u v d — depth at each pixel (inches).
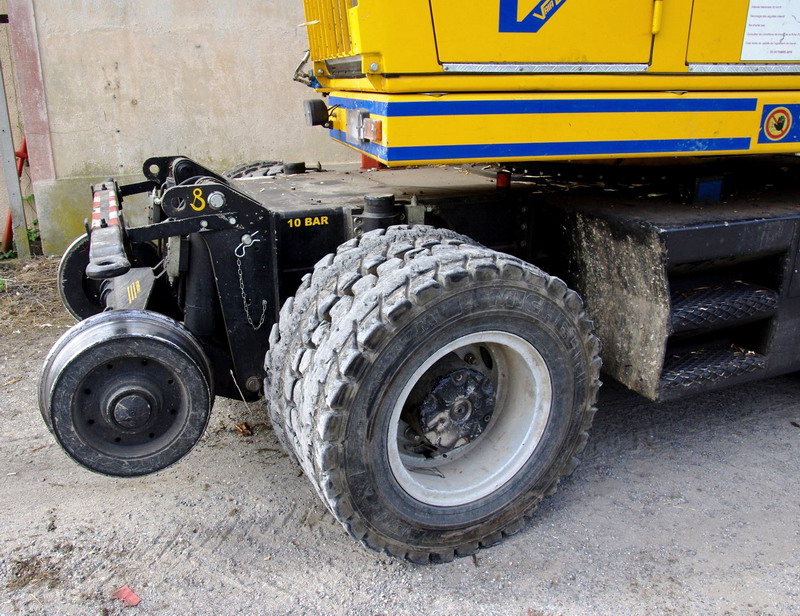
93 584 96.8
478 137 97.8
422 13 91.2
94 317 97.0
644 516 112.7
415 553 98.5
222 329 115.9
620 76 104.7
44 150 254.8
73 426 93.6
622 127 105.6
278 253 111.2
